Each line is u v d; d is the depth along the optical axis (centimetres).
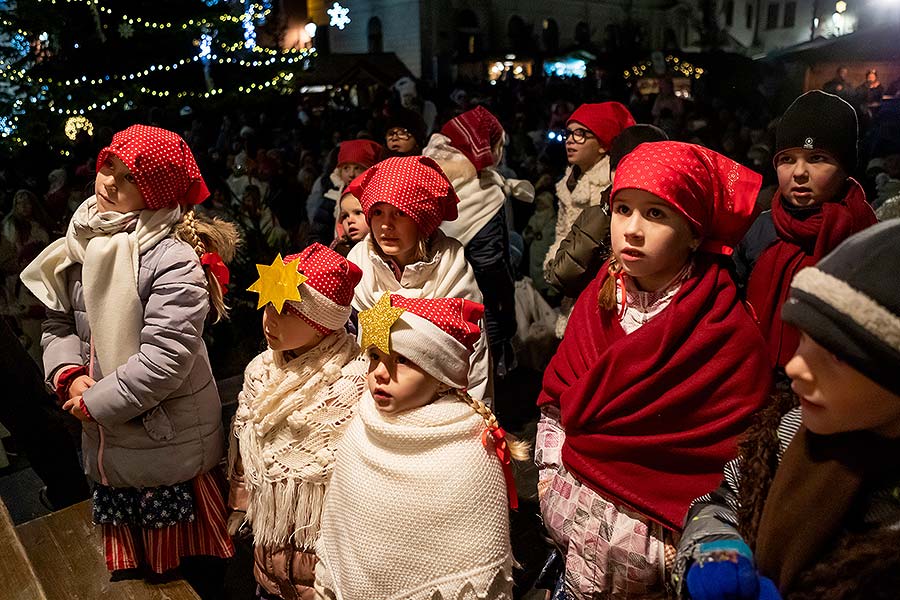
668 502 160
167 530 224
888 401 103
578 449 169
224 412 400
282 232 595
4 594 206
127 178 206
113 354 208
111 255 205
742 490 127
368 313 161
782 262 199
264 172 703
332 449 185
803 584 109
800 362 108
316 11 2744
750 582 111
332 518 173
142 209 212
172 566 229
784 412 129
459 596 156
